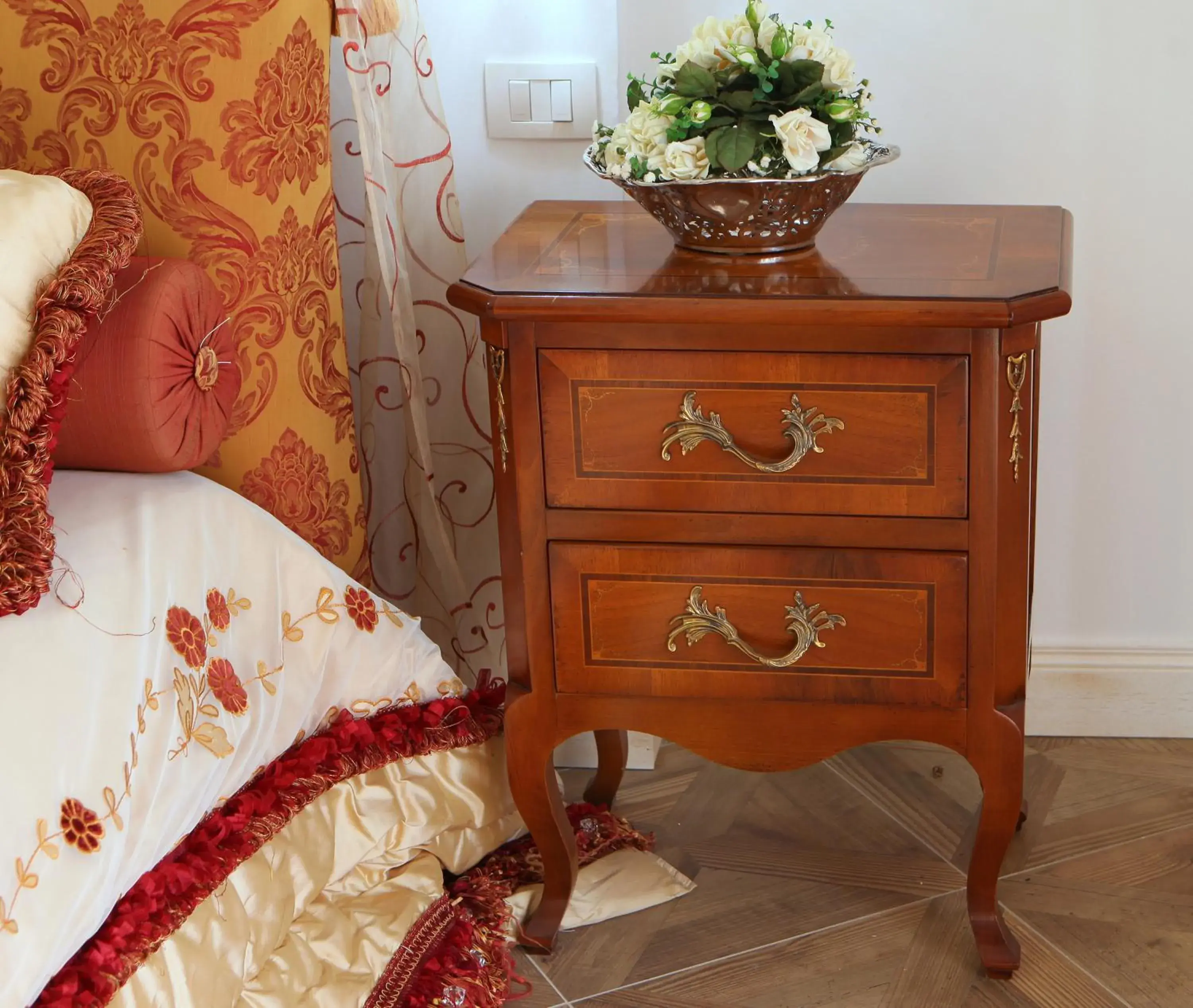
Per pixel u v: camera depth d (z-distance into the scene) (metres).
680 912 1.64
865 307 1.21
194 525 1.37
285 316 1.52
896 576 1.33
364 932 1.47
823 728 1.41
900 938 1.58
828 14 1.67
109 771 1.17
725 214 1.32
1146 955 1.53
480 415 1.79
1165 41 1.62
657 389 1.30
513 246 1.45
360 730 1.52
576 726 1.47
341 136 1.74
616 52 1.68
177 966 1.23
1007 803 1.41
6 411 1.19
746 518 1.33
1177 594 1.88
